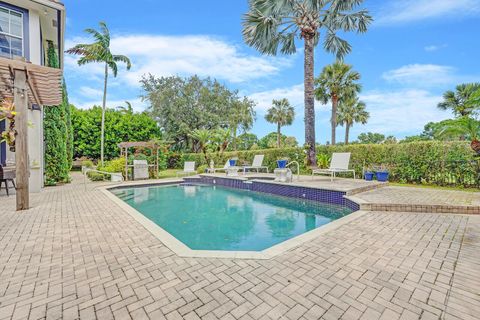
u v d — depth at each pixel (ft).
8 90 19.93
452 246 9.12
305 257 8.21
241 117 84.79
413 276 6.92
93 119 59.93
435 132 24.62
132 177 39.42
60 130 31.86
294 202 22.79
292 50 37.70
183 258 8.23
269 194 26.63
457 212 14.37
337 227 11.53
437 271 7.21
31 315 5.38
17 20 22.18
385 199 17.01
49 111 30.86
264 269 7.41
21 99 15.56
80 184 32.22
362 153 31.14
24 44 22.41
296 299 5.90
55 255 8.54
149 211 19.97
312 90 31.89
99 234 10.82
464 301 5.78
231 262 7.91
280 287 6.41
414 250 8.76
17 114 15.48
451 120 22.16
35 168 23.93
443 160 24.99
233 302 5.81
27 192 15.97
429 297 5.94
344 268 7.42
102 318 5.28
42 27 26.58
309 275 7.02
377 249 8.86
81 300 5.92
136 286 6.52
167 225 15.92
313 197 21.97
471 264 7.64
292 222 16.43
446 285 6.46
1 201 18.71
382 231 10.95
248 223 16.28
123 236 10.53
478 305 5.63
